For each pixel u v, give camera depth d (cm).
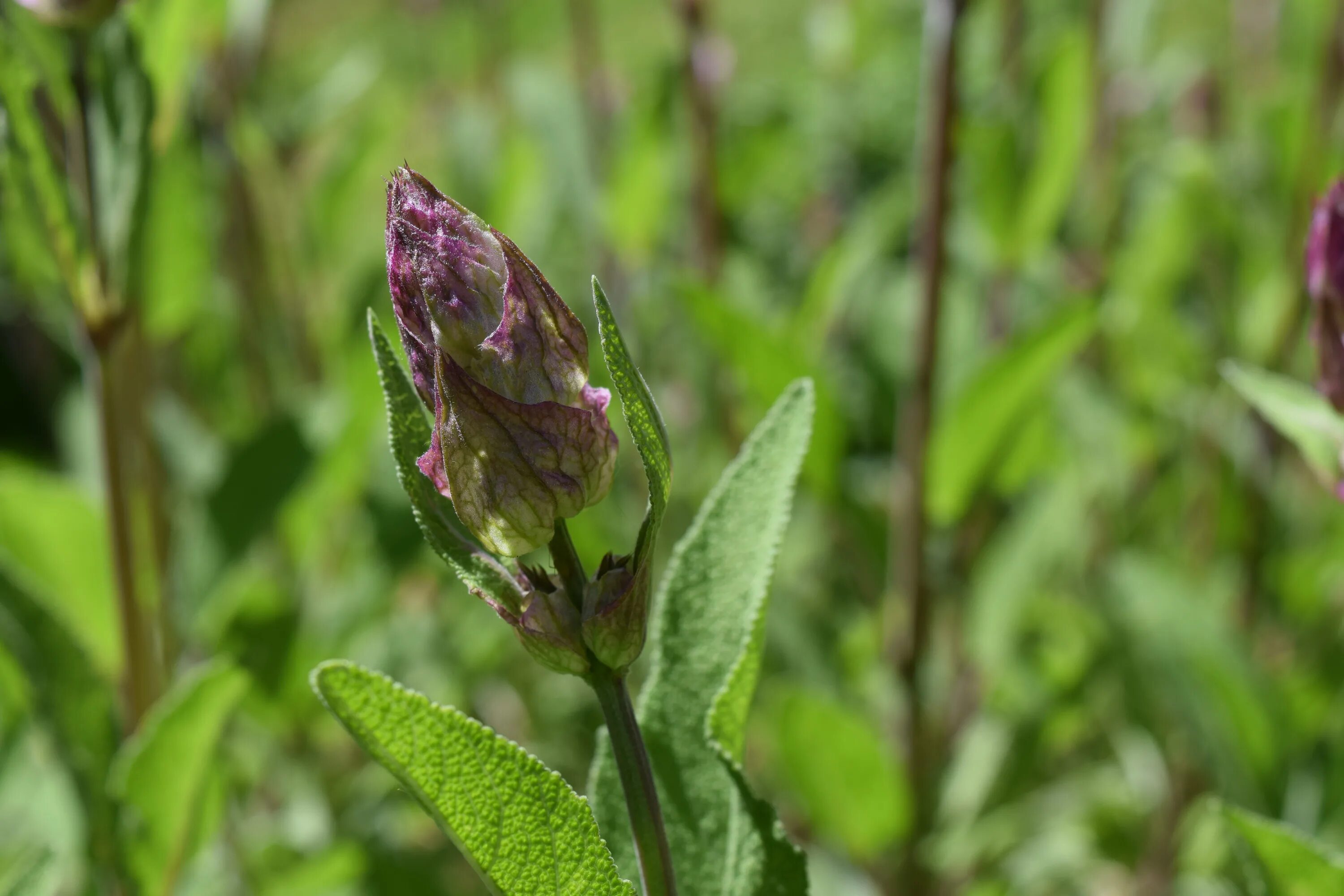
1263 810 44
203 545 48
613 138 68
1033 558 52
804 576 69
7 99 34
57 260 35
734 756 28
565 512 26
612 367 25
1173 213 63
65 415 64
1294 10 59
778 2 131
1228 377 33
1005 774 55
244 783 55
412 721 25
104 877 36
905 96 81
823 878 53
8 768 45
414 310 26
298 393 66
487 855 26
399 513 54
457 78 92
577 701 65
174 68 36
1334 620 59
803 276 76
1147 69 74
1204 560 62
